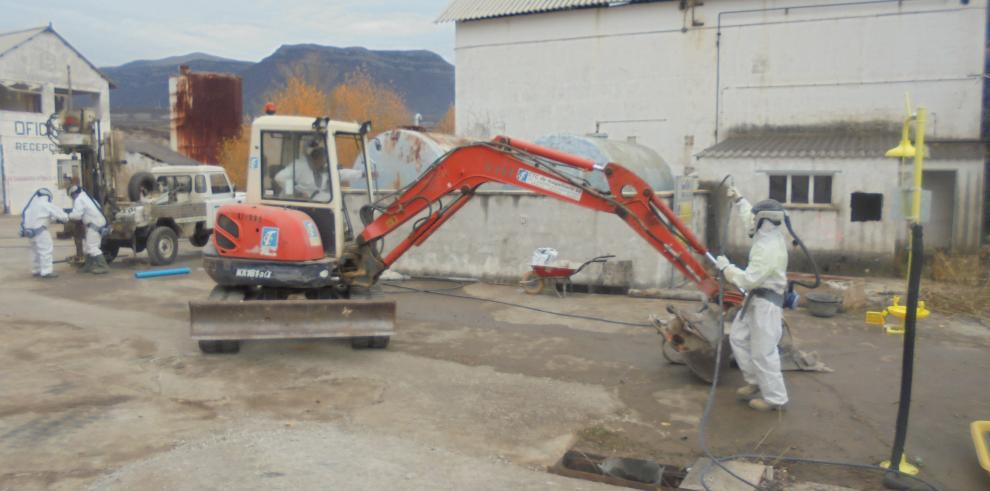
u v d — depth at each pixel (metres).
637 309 10.90
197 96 37.09
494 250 13.11
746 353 6.58
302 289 8.76
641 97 19.33
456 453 5.34
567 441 5.71
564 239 12.54
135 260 15.43
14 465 4.98
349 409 6.32
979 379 7.39
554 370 7.69
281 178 8.63
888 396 6.84
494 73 21.48
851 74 16.73
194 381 7.08
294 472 4.82
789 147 15.36
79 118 13.73
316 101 39.94
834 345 8.78
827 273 14.49
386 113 44.31
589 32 19.92
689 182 13.35
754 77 17.81
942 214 15.39
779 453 5.51
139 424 5.86
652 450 5.60
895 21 16.19
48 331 9.11
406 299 11.63
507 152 7.93
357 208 14.09
